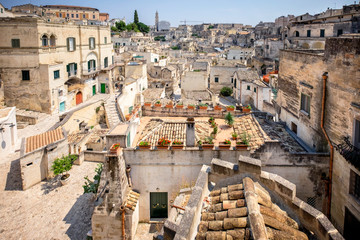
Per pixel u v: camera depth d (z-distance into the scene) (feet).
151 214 67.31
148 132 72.49
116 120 154.30
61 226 76.07
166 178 63.41
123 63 237.25
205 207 37.83
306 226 35.81
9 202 85.97
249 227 31.42
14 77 147.74
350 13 213.46
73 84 174.09
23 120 141.79
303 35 259.60
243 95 219.82
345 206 53.16
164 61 318.65
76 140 119.44
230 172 42.42
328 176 59.93
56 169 93.35
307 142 67.82
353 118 49.93
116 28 537.24
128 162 62.80
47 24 149.69
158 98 200.64
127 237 61.72
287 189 37.65
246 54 366.63
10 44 144.46
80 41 177.06
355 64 49.37
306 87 67.31
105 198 62.18
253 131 72.08
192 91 248.52
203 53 440.86
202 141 63.52
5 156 110.83
